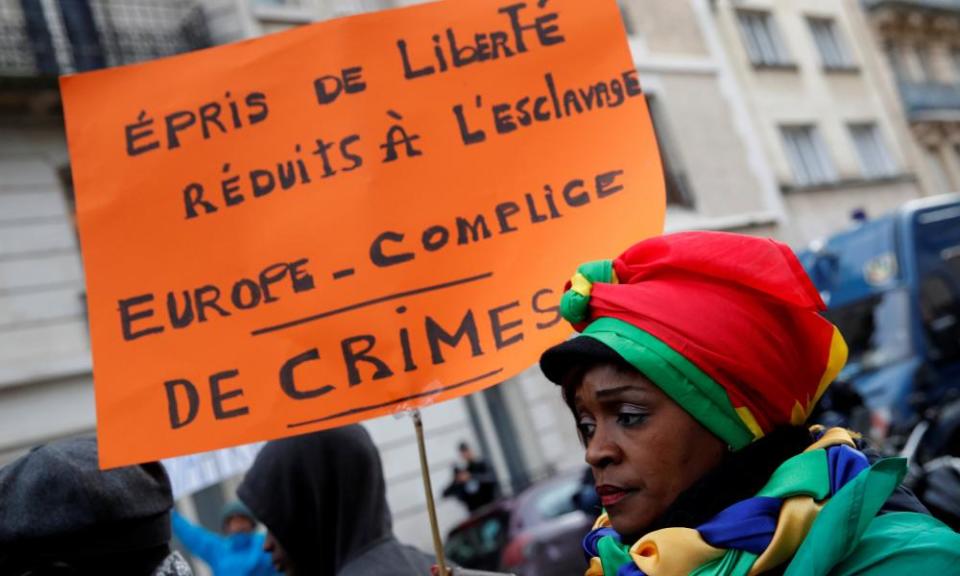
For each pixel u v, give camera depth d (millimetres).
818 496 1332
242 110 2162
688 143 17406
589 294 1476
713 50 18656
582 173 2109
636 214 2074
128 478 1868
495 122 2150
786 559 1317
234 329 2035
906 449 6273
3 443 9773
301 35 2195
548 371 1495
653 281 1438
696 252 1399
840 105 21234
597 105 2150
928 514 1373
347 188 2105
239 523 4883
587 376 1427
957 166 24469
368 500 2379
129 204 2121
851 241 9672
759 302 1401
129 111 2170
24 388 10008
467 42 2197
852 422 7488
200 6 12367
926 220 9430
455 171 2117
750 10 20203
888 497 1345
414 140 2137
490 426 12805
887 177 21375
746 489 1380
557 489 8305
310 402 1989
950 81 25891
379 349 2014
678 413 1381
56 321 10391
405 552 2406
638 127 2121
